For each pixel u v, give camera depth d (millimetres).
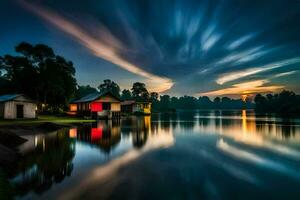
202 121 41438
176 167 9469
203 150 13453
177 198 6230
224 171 8930
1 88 45688
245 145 15289
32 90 42625
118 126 29344
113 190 6809
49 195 6445
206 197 6328
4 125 22281
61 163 10086
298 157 11570
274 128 27125
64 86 45250
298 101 90625
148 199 6168
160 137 19031
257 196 6406
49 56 46344
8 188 6875
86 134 20641
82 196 6391
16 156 11141
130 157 11398
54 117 40844
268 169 9250
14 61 44094
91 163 10094
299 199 6195
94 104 45969
